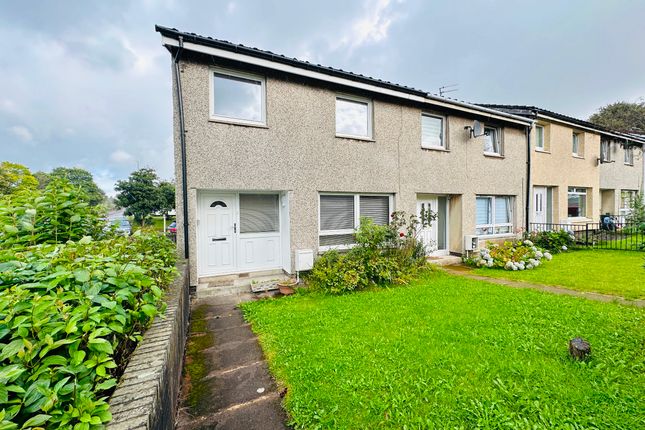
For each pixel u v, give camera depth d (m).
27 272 1.56
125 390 1.42
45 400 1.06
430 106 8.74
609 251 9.91
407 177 8.38
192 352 3.54
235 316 4.75
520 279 6.61
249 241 6.89
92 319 1.38
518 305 4.68
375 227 7.06
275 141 6.50
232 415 2.43
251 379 2.94
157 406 1.46
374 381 2.69
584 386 2.54
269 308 4.92
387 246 7.20
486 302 4.89
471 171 9.66
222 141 5.98
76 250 1.98
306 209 6.89
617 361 2.91
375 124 7.84
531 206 11.43
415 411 2.32
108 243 2.61
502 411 2.27
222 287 5.89
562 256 9.23
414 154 8.50
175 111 5.67
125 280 1.87
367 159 7.72
